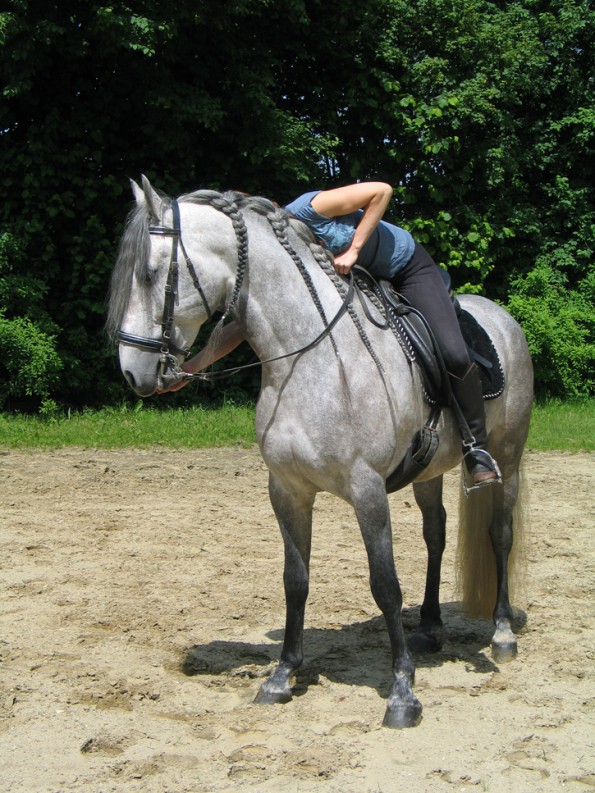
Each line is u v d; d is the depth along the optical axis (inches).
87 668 156.6
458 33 570.3
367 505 135.0
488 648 173.9
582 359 575.8
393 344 142.5
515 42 583.5
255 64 501.7
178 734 131.6
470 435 151.5
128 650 166.9
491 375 162.2
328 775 119.0
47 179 464.8
